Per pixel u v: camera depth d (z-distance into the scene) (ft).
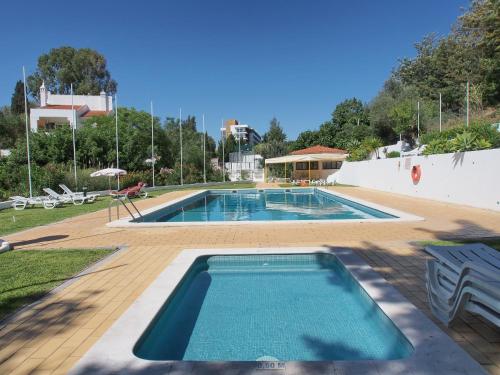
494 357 9.62
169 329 13.87
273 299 16.79
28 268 19.31
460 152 42.91
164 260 20.71
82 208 50.60
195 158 125.59
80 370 9.24
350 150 109.91
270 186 101.55
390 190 64.54
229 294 17.47
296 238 26.04
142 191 69.67
